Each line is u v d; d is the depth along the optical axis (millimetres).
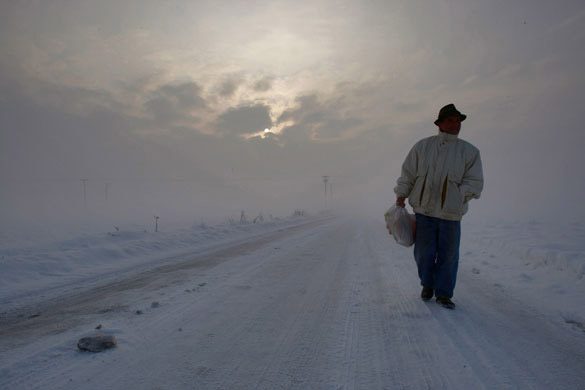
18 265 6324
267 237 12211
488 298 4105
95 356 2469
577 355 2521
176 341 2754
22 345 2750
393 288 4480
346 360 2412
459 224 3666
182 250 9328
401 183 3873
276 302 3893
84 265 7121
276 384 2082
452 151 3584
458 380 2133
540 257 6094
